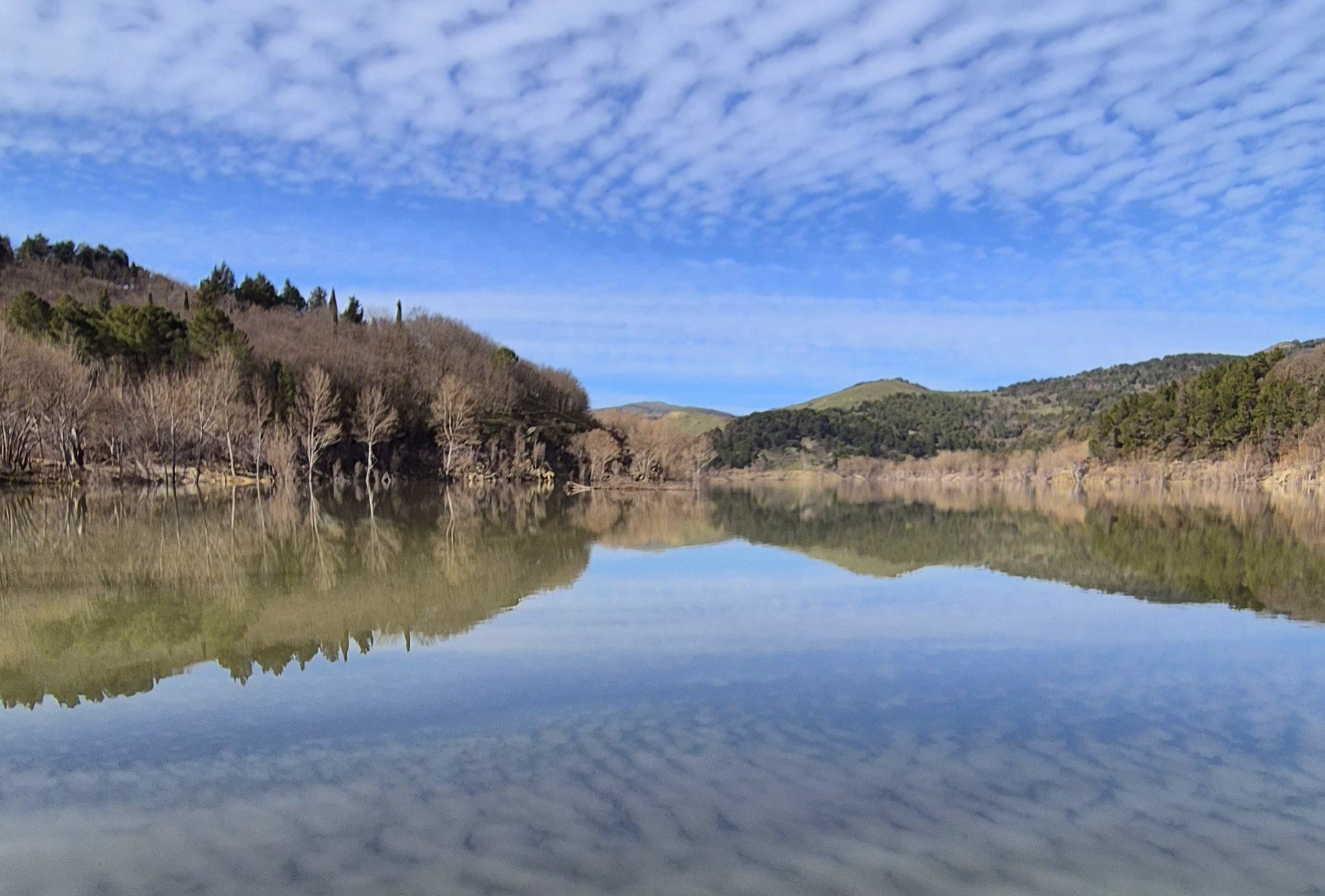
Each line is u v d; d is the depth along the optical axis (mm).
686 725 14258
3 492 71000
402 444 127812
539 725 14250
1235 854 9836
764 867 9352
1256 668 18359
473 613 24062
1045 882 9141
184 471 94188
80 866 9367
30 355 76250
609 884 8938
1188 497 101438
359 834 10094
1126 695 16328
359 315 186875
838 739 13633
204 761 12570
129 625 22016
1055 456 196000
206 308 120750
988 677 17469
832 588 29062
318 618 23125
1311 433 120750
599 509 78062
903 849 9820
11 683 16812
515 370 180375
